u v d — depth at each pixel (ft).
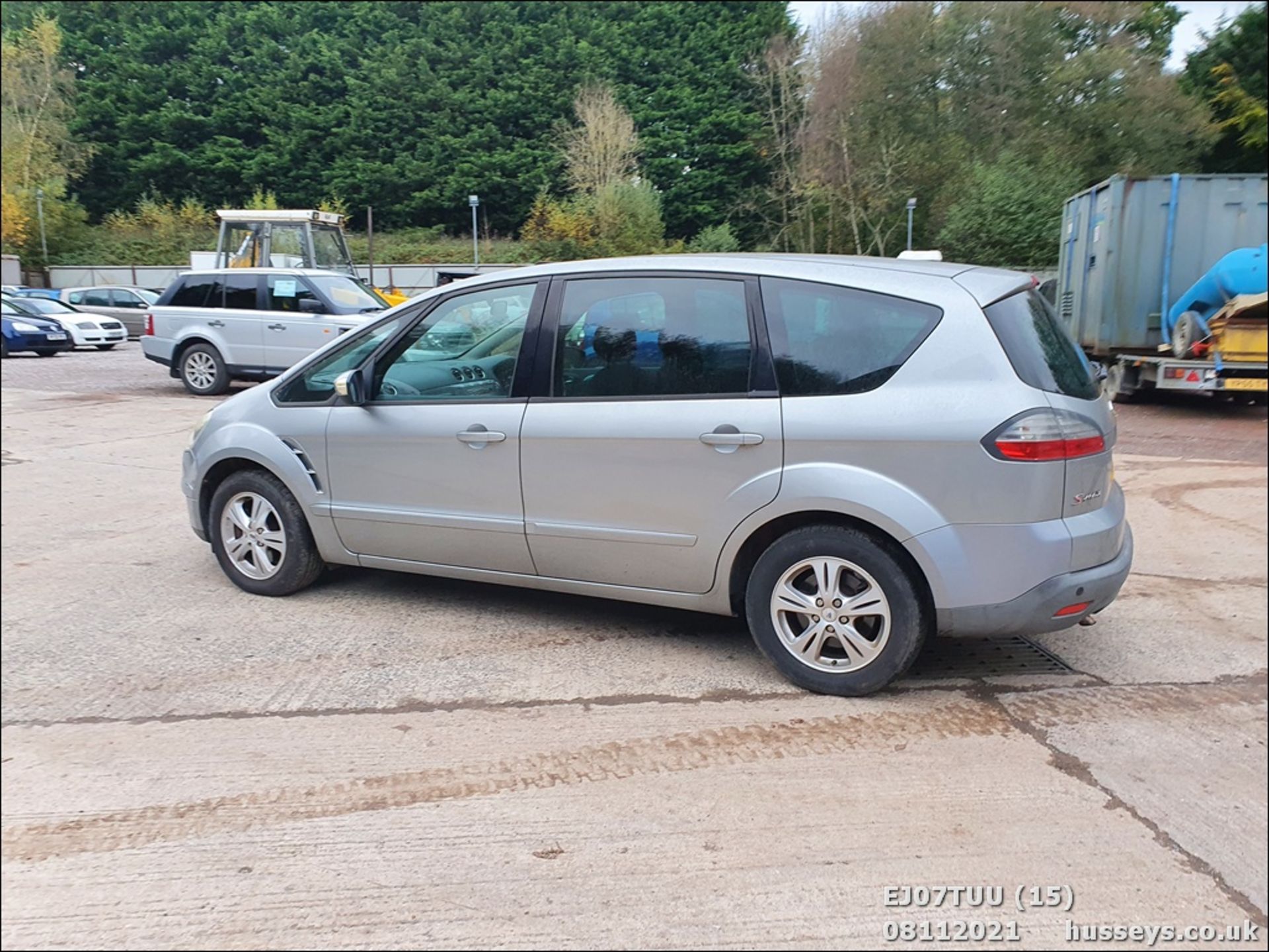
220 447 16.43
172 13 172.76
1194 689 12.99
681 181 151.02
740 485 12.44
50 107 154.10
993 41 114.83
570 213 136.98
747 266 12.85
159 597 16.63
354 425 15.28
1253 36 106.63
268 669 13.52
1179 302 41.19
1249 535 21.59
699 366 12.86
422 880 8.83
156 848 9.37
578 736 11.51
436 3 166.91
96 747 11.31
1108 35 117.70
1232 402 46.65
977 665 13.76
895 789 10.29
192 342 45.85
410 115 162.71
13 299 76.48
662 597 13.52
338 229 58.13
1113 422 12.89
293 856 9.21
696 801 10.06
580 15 165.07
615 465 13.21
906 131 118.52
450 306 14.80
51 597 16.63
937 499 11.51
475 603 16.31
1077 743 11.35
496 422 14.01
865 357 12.03
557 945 7.98
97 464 28.81
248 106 166.50
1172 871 8.93
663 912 8.38
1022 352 11.71
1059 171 106.73
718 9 167.73
